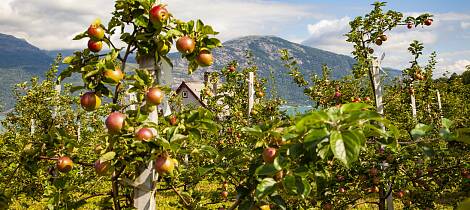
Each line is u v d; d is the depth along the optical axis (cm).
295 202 367
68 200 271
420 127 247
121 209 262
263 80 866
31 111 707
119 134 235
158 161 233
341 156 176
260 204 223
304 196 199
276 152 211
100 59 235
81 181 314
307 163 210
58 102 739
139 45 243
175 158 248
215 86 918
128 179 247
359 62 566
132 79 239
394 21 603
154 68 246
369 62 559
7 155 317
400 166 394
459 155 371
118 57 246
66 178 267
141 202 245
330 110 191
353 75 597
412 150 356
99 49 243
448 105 1186
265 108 722
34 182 347
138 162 244
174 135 229
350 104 192
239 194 230
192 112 245
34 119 714
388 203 438
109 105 244
